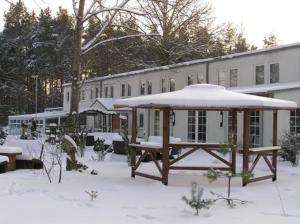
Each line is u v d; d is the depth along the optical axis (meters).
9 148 14.02
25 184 11.02
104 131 38.22
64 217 7.59
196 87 12.30
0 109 62.09
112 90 39.69
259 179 12.29
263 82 25.05
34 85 66.38
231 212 8.30
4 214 7.68
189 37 30.28
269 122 21.88
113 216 7.78
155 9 19.84
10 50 65.06
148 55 36.62
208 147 13.05
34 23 72.06
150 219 7.65
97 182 11.83
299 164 17.50
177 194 10.33
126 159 17.72
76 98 14.99
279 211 8.45
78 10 14.89
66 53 55.03
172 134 29.31
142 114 34.19
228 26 47.12
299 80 22.94
